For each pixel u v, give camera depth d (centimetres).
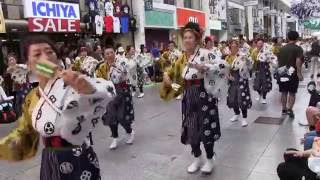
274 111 870
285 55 786
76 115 245
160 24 2117
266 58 958
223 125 747
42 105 250
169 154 579
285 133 671
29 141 279
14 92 943
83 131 254
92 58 925
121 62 612
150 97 1206
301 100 998
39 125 250
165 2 2236
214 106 478
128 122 630
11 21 1205
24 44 248
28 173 529
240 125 742
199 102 468
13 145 271
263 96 977
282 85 791
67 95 242
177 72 482
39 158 584
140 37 1919
